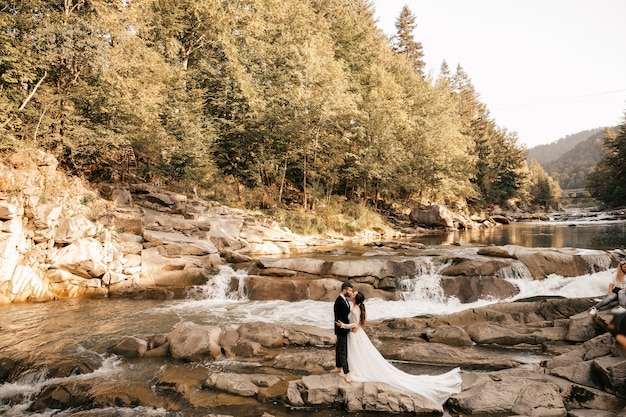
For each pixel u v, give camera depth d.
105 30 19.03
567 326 9.32
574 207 110.56
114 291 14.28
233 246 20.02
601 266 13.47
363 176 34.72
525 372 7.22
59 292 13.91
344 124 33.16
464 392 6.60
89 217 15.89
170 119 25.05
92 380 7.55
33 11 17.94
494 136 68.56
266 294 13.88
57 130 19.05
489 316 10.28
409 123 37.72
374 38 51.09
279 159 30.16
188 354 8.52
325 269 14.60
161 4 28.84
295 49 28.66
